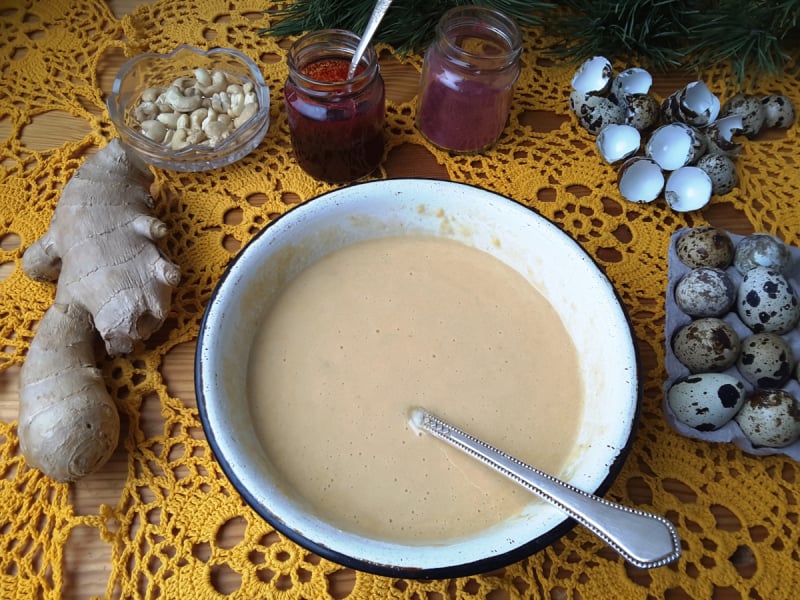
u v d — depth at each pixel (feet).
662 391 1.03
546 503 0.80
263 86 1.28
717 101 1.27
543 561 0.90
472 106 1.17
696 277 1.05
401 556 0.71
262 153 1.27
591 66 1.30
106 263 1.01
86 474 0.91
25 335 1.05
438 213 1.06
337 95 1.08
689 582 0.89
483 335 1.02
